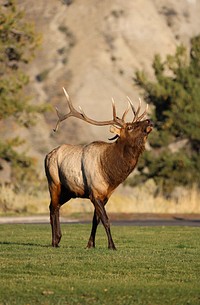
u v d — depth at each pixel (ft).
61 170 169.99
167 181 365.81
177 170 367.45
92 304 111.55
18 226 248.93
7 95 352.69
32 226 248.93
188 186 366.84
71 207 328.29
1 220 289.12
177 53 389.60
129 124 163.84
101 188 164.55
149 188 362.53
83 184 166.81
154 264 143.23
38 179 349.00
